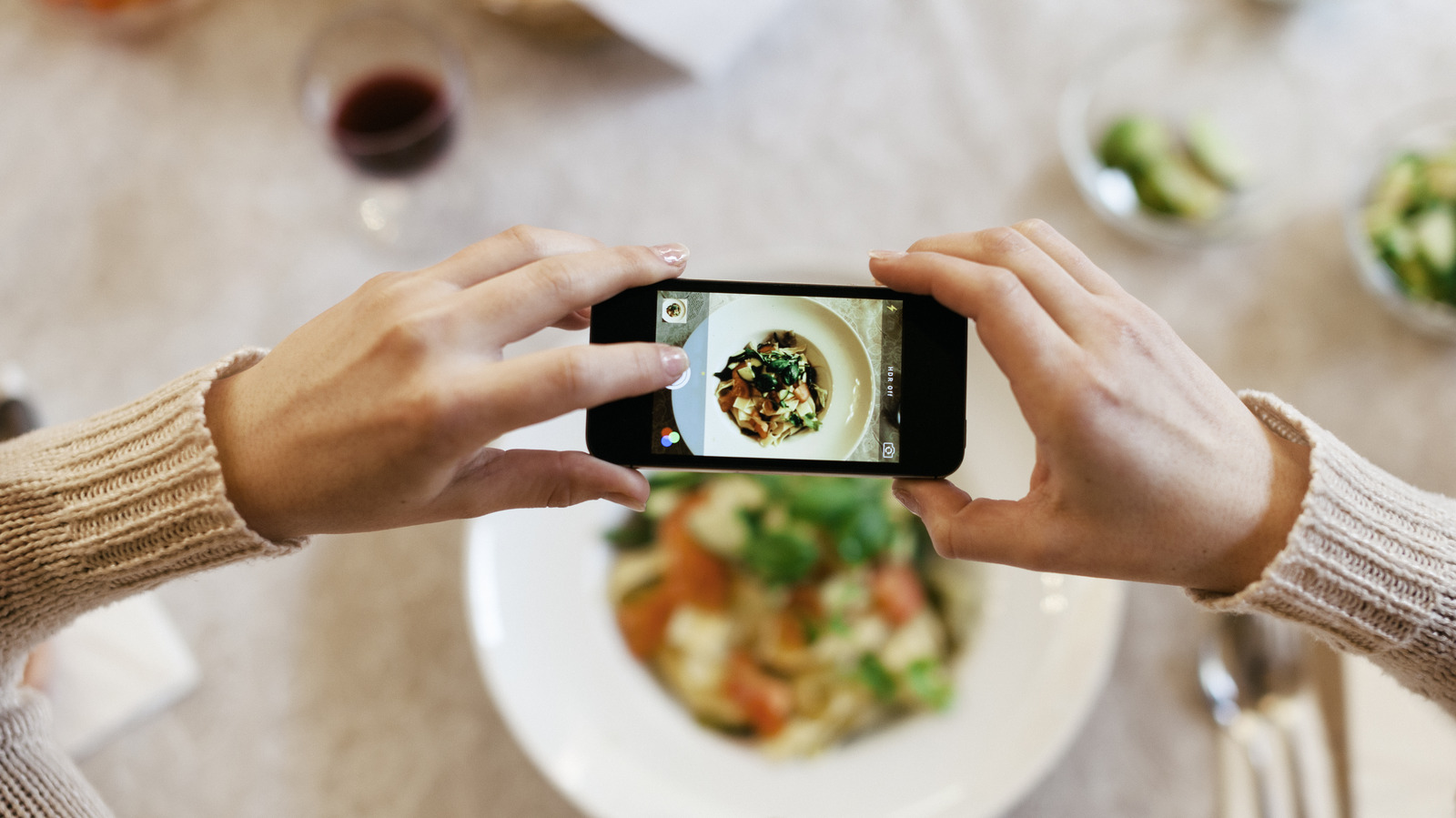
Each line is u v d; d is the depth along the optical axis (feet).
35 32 2.05
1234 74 2.03
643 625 1.80
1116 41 2.05
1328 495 1.34
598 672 1.76
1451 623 1.35
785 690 1.79
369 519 1.38
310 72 1.98
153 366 1.96
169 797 1.79
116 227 2.00
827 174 2.02
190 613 1.85
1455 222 1.87
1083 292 1.35
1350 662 1.71
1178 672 1.81
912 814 1.67
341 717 1.83
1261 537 1.36
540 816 1.80
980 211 2.01
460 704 1.83
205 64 2.06
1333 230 1.97
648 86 2.06
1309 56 2.04
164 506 1.37
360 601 1.87
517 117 2.05
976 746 1.69
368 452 1.30
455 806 1.80
